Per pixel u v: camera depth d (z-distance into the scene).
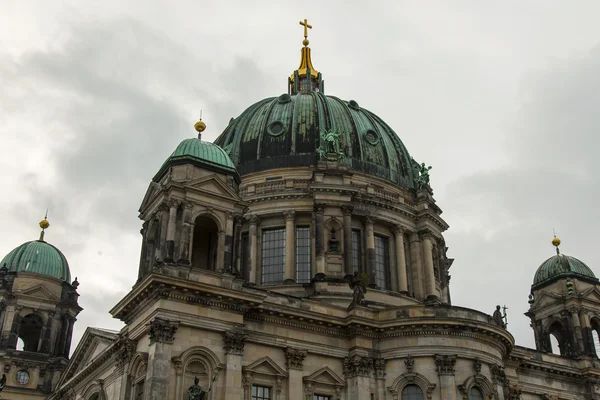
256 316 64.88
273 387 63.59
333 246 81.81
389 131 100.31
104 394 70.12
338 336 68.62
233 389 58.91
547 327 98.12
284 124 93.00
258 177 89.06
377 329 68.56
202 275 61.53
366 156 91.75
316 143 90.69
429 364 66.38
